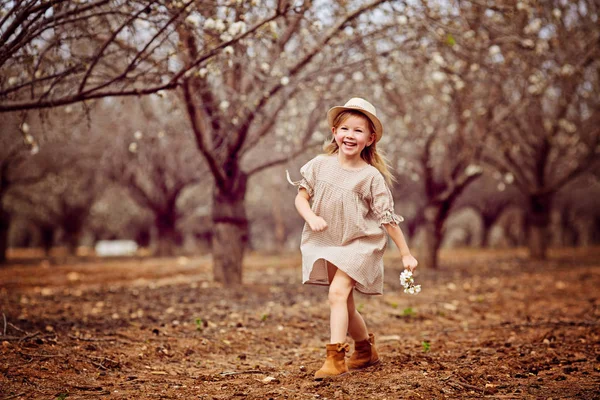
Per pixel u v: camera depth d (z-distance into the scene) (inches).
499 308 331.6
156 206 986.7
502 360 177.6
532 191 743.1
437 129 559.5
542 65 482.0
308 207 156.6
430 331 258.1
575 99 636.7
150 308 299.6
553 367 170.1
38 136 606.9
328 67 360.5
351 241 156.8
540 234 761.6
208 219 1370.6
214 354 201.3
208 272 578.9
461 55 386.0
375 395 135.0
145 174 906.7
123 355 185.3
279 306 311.9
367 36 340.2
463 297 378.0
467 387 143.6
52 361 168.1
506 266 650.2
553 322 257.6
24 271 640.4
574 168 707.4
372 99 426.3
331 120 163.8
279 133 429.4
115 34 216.8
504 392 140.5
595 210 1531.7
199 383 154.9
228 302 318.3
